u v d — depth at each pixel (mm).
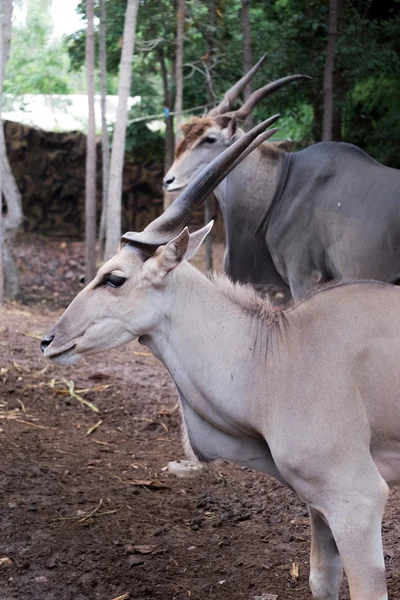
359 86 11523
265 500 4879
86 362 7496
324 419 3162
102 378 7027
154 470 5289
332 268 6129
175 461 5336
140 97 13477
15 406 6250
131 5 8977
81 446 5613
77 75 17062
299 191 6320
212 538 4422
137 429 6035
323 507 3188
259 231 6613
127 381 7020
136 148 15141
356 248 5828
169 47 11305
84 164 15461
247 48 9039
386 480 3287
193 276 3500
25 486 4875
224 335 3428
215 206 14953
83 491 4879
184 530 4504
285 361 3316
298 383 3246
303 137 12219
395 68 10445
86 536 4352
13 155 15328
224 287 3541
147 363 7641
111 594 3865
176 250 3357
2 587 3879
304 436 3186
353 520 3105
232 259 6816
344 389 3174
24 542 4254
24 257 13680
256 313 3471
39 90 16688
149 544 4297
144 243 3400
